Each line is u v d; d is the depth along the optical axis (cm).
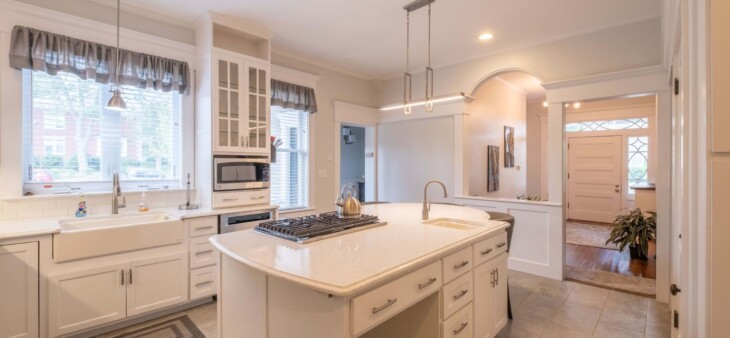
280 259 150
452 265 179
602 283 358
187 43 338
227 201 329
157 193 322
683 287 114
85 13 285
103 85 298
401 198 537
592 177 729
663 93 311
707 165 89
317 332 132
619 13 317
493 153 581
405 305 147
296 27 353
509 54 412
